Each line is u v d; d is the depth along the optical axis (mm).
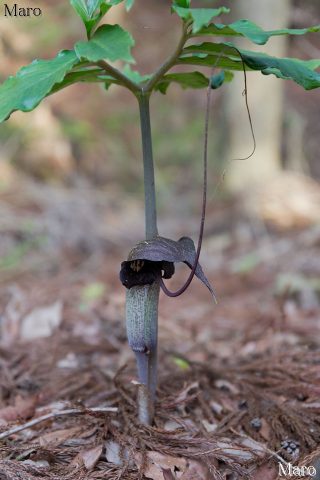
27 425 2598
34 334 4332
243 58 2219
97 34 1937
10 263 6281
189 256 2291
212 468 2320
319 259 6105
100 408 2721
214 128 10797
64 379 3373
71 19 9914
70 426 2725
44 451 2475
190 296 5512
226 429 2734
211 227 7883
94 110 10750
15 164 8719
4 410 2930
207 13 1729
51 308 4676
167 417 2754
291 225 7281
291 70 2242
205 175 2117
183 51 2268
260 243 6996
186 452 2416
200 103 11570
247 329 4426
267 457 2455
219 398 3053
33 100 1957
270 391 3096
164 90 2807
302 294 5066
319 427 2713
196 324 4680
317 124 10242
